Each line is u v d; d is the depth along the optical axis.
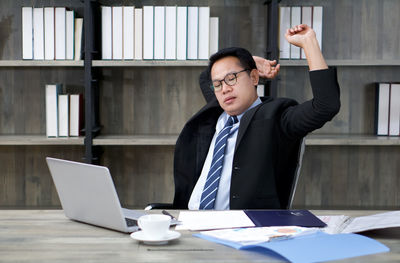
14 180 3.31
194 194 2.02
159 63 2.95
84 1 2.90
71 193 1.50
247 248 1.24
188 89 3.30
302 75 3.28
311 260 1.13
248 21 3.25
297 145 1.88
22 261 1.16
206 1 3.25
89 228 1.45
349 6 3.25
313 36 1.70
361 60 3.01
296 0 3.23
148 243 1.29
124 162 3.32
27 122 3.29
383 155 3.34
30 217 1.59
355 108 3.30
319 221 1.48
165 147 3.32
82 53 3.06
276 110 1.87
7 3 3.20
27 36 3.00
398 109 3.13
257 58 2.25
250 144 1.87
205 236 1.34
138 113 3.29
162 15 2.99
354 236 1.31
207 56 3.01
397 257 1.17
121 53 3.00
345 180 3.35
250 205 1.85
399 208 3.28
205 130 2.10
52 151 3.31
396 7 3.26
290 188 1.89
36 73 3.26
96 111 3.18
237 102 1.93
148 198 3.34
